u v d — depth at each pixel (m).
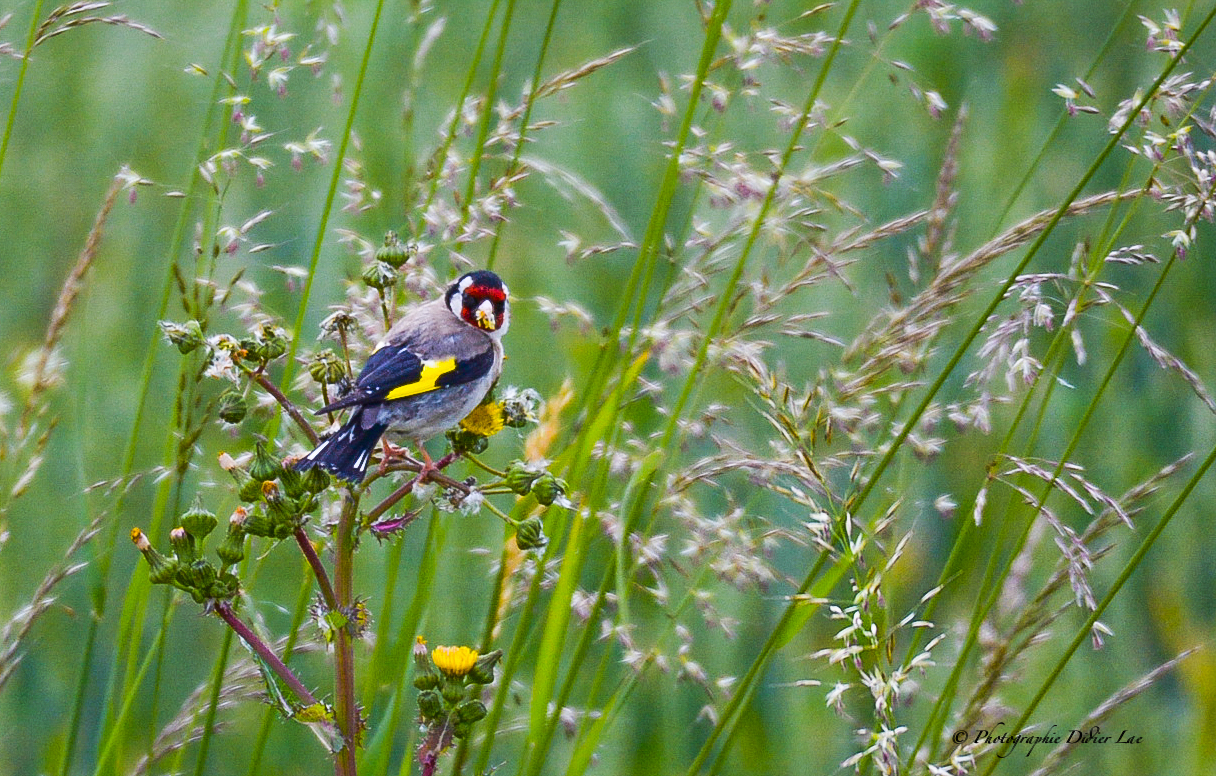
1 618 9.60
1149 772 9.36
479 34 14.65
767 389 7.41
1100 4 14.29
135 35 14.20
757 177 7.47
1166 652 10.14
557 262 12.23
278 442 7.48
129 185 7.86
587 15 15.09
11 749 9.42
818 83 7.30
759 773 9.31
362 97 12.48
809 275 7.48
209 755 9.28
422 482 5.82
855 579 7.15
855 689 9.39
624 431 8.00
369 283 6.66
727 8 7.20
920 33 14.04
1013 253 12.02
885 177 7.48
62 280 12.54
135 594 7.70
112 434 11.02
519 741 9.12
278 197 11.62
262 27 7.76
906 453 7.77
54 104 13.97
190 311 7.43
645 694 9.37
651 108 13.92
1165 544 10.63
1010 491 10.28
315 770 9.38
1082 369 11.66
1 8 13.66
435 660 5.93
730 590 9.79
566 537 7.96
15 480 7.91
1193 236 7.21
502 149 7.96
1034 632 7.03
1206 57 13.60
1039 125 13.46
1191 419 11.33
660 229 7.22
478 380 7.13
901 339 7.36
